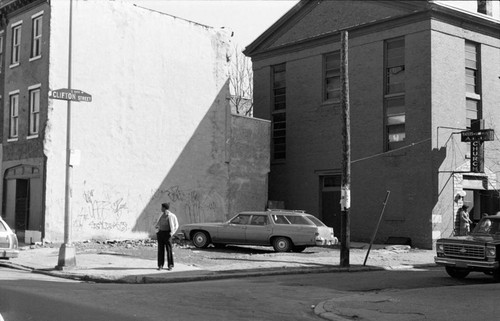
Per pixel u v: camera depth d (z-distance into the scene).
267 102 33.59
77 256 19.30
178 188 28.50
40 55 25.12
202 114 29.84
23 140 25.55
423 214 25.75
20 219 25.62
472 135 25.34
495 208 27.84
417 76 26.48
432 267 20.06
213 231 22.78
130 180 26.73
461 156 26.66
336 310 10.25
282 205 30.73
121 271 15.82
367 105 28.56
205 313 9.79
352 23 29.53
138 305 10.38
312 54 31.30
